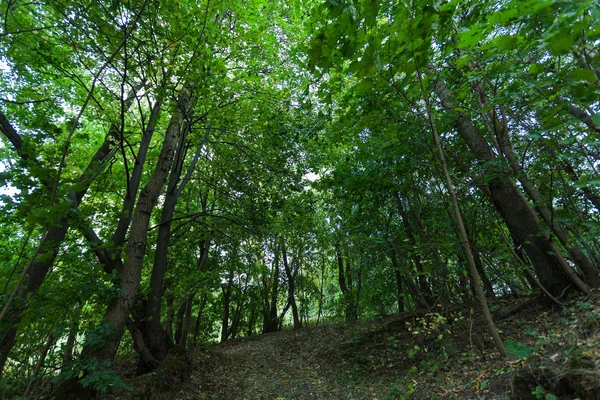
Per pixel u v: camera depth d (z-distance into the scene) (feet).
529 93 14.25
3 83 22.79
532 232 19.94
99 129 32.99
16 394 12.71
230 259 35.53
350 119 15.93
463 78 18.26
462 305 25.63
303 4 22.13
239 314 65.36
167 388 20.36
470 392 12.94
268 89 27.66
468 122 22.03
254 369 31.65
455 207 13.76
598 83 8.29
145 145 24.27
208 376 26.12
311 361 32.27
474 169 18.65
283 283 63.21
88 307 16.84
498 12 8.11
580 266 18.20
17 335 13.02
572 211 20.15
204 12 18.74
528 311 21.15
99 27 16.37
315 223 42.96
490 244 23.65
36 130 11.71
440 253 21.65
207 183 33.83
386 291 39.88
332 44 9.95
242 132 30.04
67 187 11.59
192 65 18.75
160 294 25.16
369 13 9.07
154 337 23.95
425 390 15.81
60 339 15.11
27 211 10.55
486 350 17.93
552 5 7.38
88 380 13.69
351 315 42.80
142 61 18.70
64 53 18.84
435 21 9.80
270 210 32.89
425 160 21.52
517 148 18.90
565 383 9.12
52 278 14.19
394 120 16.29
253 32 22.93
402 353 24.81
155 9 17.02
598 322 11.04
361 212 28.32
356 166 28.37
